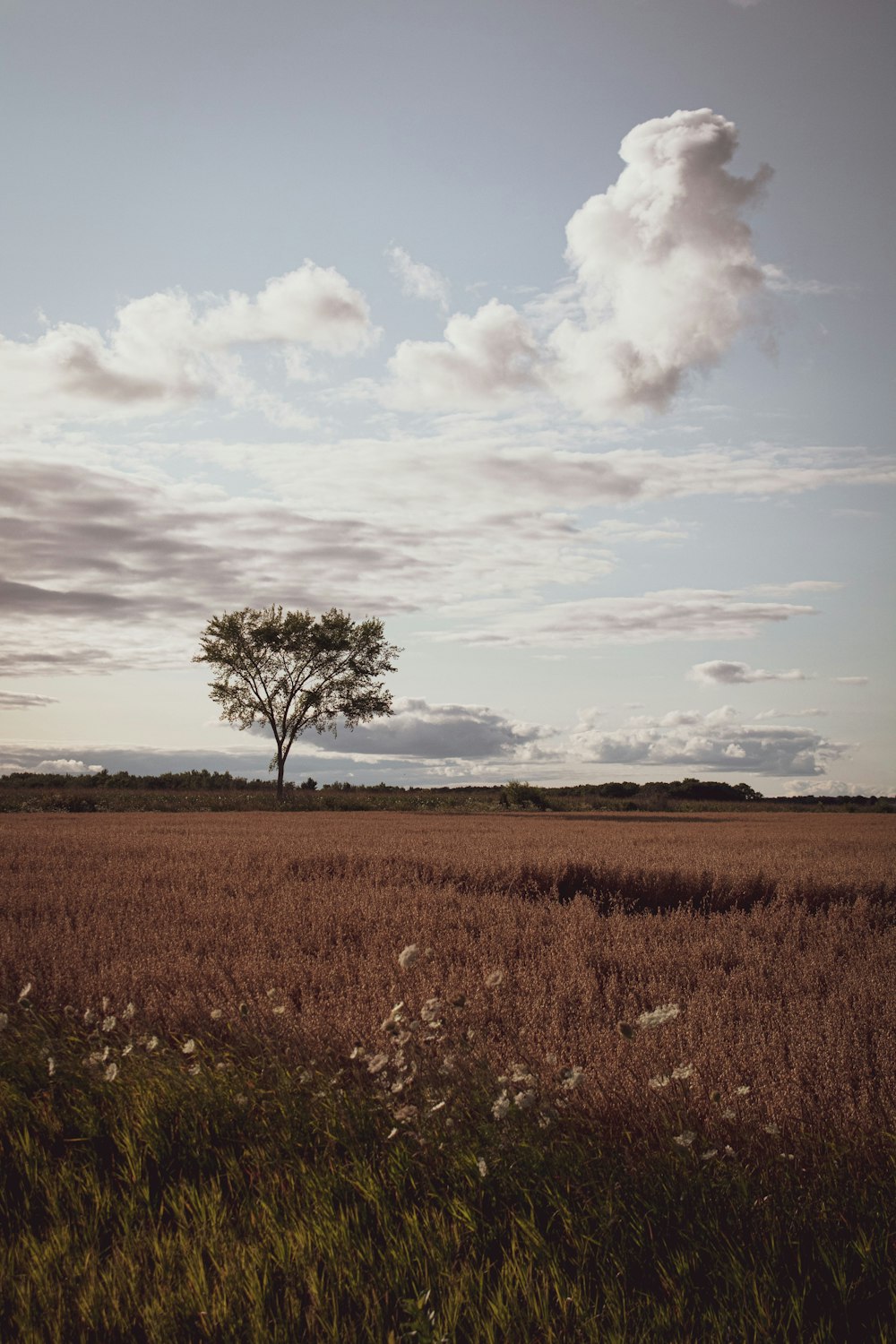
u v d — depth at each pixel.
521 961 6.71
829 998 5.35
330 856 14.59
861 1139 3.36
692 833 23.86
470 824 29.31
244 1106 3.96
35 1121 4.07
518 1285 2.72
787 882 11.44
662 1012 3.58
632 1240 2.96
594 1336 2.47
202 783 65.25
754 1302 2.62
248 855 14.88
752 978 6.05
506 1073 3.97
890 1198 3.04
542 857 13.98
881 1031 4.71
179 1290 2.74
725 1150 3.29
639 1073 4.05
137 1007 5.48
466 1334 2.55
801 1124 3.50
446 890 10.74
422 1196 3.32
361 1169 3.44
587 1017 5.11
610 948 7.18
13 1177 3.68
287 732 59.47
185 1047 4.27
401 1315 2.67
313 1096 3.98
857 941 7.90
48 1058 4.46
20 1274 2.89
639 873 12.38
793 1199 3.05
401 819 34.31
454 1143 3.51
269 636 57.69
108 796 50.75
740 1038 4.44
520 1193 3.27
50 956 6.69
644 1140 3.44
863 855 15.67
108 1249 3.13
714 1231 2.94
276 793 58.88
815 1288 2.73
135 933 7.55
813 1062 4.19
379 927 8.04
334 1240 2.98
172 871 12.53
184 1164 3.74
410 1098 3.94
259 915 8.81
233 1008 5.25
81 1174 3.64
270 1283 2.77
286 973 6.18
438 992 5.64
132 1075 4.32
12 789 55.53
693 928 8.33
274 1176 3.47
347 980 6.05
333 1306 2.63
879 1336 2.54
